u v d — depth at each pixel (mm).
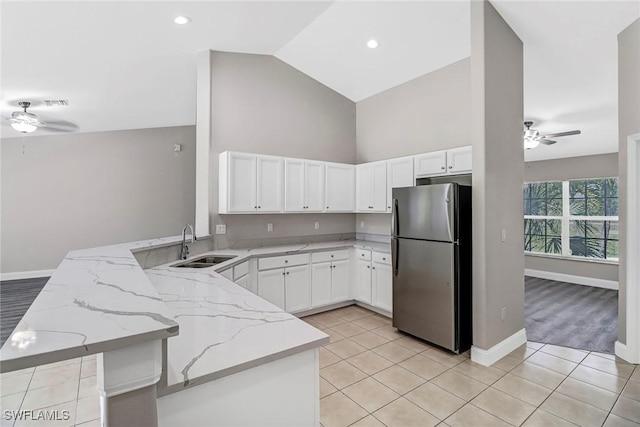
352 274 4484
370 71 4410
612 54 3203
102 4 2590
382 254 4023
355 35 3697
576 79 3678
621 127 2902
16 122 4066
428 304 3188
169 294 1952
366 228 5082
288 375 1249
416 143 4371
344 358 2943
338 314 4168
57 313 981
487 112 2822
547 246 6609
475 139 2863
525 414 2137
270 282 3744
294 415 1269
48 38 2926
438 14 3186
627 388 2438
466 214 3074
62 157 5910
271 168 4027
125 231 6281
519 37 3213
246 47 3998
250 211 3848
